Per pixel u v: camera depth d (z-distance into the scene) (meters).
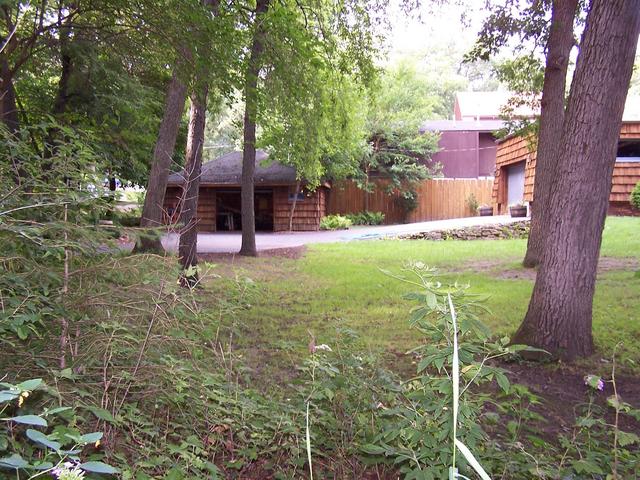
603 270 8.95
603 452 2.71
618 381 4.26
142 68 8.52
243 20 6.25
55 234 2.27
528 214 18.22
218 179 21.56
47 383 1.93
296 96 8.20
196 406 2.59
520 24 9.95
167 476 1.91
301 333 5.52
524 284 8.02
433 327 1.95
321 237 18.77
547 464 2.44
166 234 2.83
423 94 27.56
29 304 1.94
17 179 2.29
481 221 18.95
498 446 2.64
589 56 4.57
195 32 5.47
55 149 2.61
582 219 4.69
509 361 4.70
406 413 2.17
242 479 2.41
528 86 11.59
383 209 26.75
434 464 1.94
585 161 4.65
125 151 10.73
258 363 4.43
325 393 2.57
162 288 2.43
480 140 28.42
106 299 2.30
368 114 23.77
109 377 2.26
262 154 23.42
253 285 3.85
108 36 6.68
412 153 26.64
